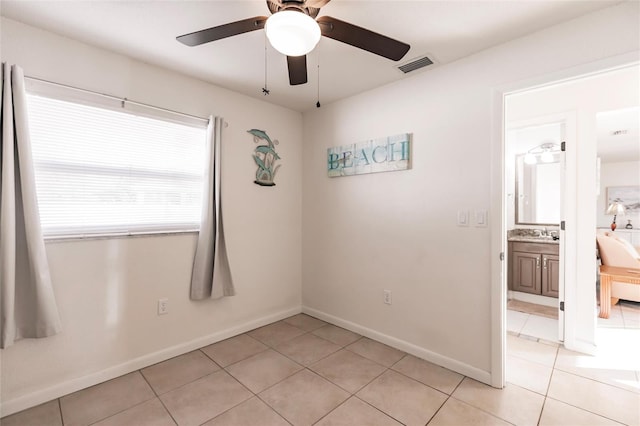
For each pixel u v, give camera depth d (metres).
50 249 1.95
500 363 2.06
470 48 2.11
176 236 2.52
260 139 3.10
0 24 1.78
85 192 2.09
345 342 2.76
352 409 1.85
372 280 2.83
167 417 1.78
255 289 3.09
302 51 1.49
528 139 4.11
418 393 2.01
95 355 2.12
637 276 3.17
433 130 2.41
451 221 2.31
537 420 1.74
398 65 2.35
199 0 1.64
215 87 2.74
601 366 2.34
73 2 1.65
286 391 2.03
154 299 2.40
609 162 6.66
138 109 2.29
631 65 1.64
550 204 4.34
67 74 2.00
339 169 3.08
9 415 1.80
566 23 1.81
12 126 1.76
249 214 3.02
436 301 2.40
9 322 1.75
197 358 2.47
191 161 2.61
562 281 2.70
